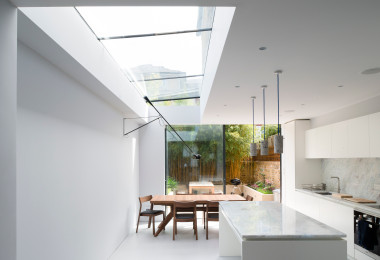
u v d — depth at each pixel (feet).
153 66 14.64
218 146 26.68
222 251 15.43
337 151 17.69
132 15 9.21
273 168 29.45
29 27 6.64
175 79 17.54
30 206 7.71
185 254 15.84
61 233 9.50
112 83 13.05
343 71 10.70
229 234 15.51
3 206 5.10
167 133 26.53
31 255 7.71
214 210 20.95
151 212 20.21
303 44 8.19
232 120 23.57
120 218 17.83
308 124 23.18
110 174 15.60
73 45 8.66
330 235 8.37
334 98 15.44
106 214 14.79
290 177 23.97
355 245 14.64
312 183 22.88
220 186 26.37
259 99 15.57
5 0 5.31
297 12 6.39
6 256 5.15
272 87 13.04
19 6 5.63
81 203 11.32
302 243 8.36
